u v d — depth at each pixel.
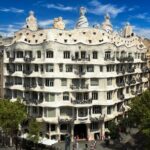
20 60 105.31
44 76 100.00
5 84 110.88
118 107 113.25
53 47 99.06
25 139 96.12
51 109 100.94
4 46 110.56
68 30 106.44
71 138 101.31
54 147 92.19
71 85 101.06
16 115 88.06
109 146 97.06
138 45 135.25
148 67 142.75
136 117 85.06
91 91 102.44
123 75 113.38
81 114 102.31
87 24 118.88
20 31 112.88
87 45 101.81
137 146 94.75
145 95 83.94
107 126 106.81
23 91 105.75
